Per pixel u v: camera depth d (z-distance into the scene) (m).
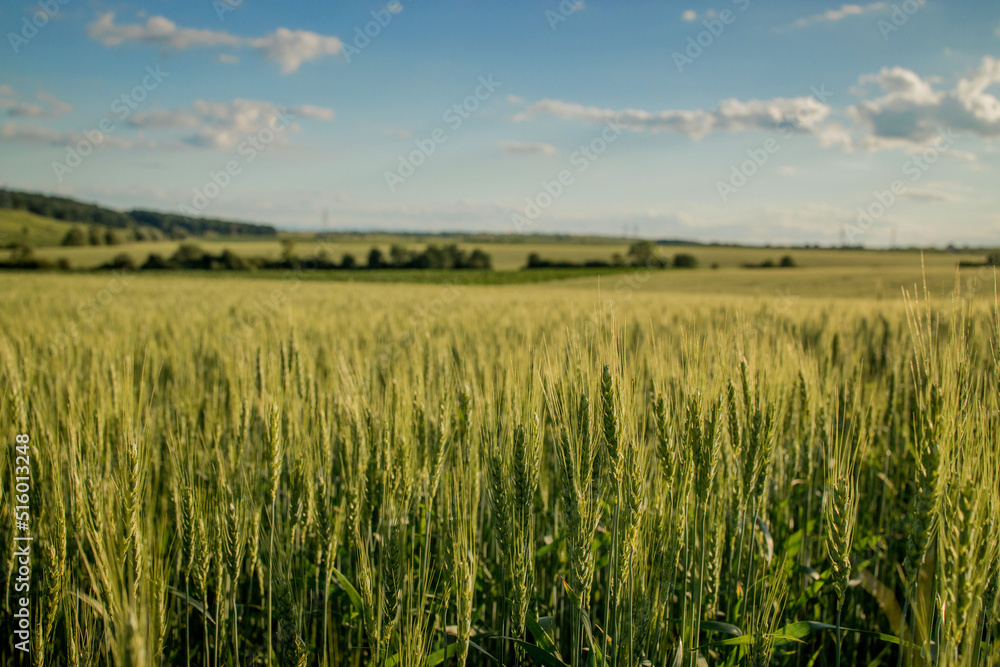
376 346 7.29
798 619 2.91
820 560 3.08
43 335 6.68
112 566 1.77
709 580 2.58
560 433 2.12
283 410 3.05
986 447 1.90
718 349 2.81
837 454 2.46
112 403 3.13
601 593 2.80
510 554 2.21
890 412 4.23
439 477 2.78
